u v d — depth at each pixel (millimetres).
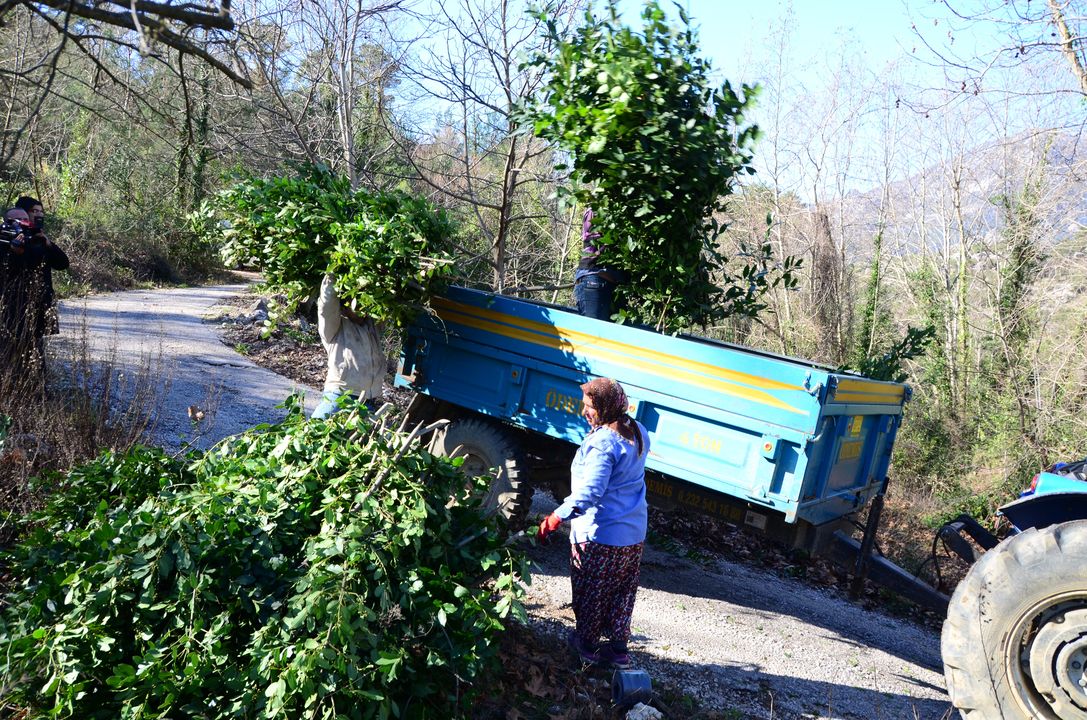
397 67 11898
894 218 20547
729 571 7391
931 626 6898
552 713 4043
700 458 5336
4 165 3512
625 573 4395
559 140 6207
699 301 7000
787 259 7316
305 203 6020
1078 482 4406
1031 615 3846
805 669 5289
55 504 4133
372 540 3600
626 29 6066
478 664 3482
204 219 6438
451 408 6879
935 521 10047
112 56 6887
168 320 15273
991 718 3895
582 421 5773
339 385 6285
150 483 4289
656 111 5941
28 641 3219
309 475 3930
